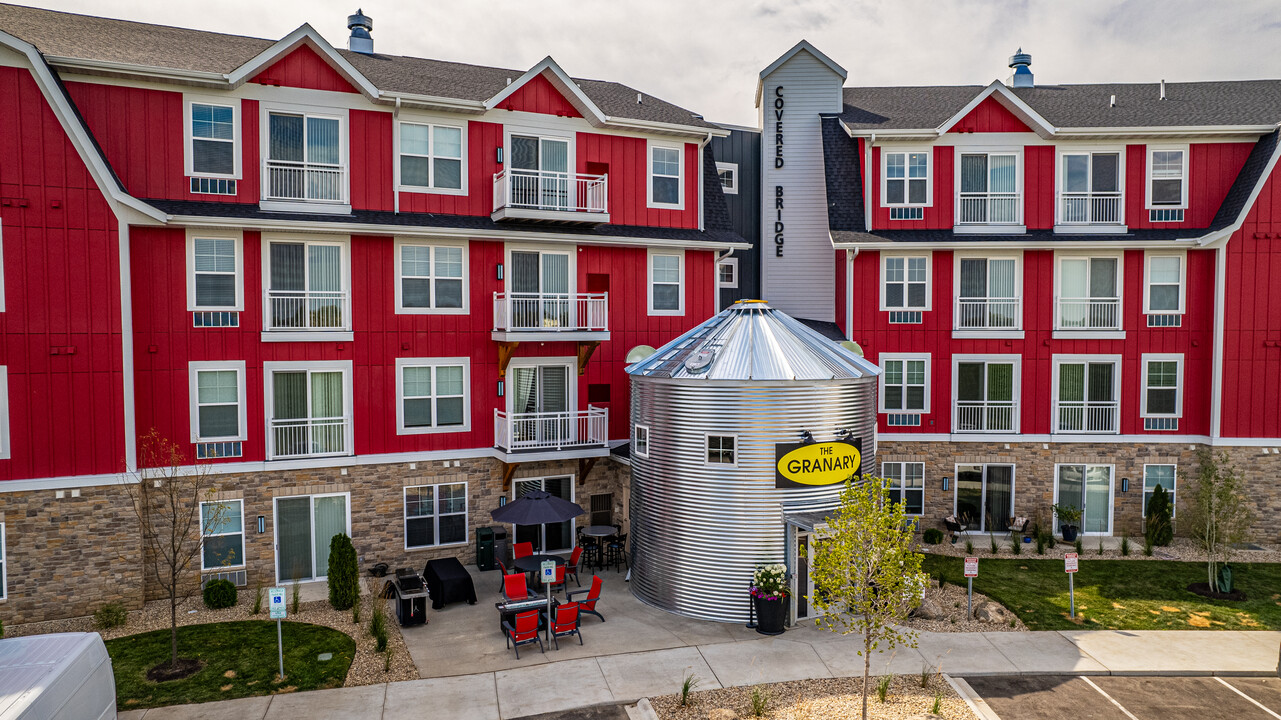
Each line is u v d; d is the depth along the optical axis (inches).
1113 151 982.4
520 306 879.7
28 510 669.3
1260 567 859.4
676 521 719.1
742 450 689.6
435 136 852.6
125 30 818.8
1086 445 981.8
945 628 679.7
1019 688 566.6
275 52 762.2
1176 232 969.5
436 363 846.5
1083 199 985.5
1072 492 988.6
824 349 746.2
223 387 759.7
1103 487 985.5
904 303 996.6
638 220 959.6
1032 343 984.9
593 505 922.7
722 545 697.0
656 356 786.8
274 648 621.6
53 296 677.3
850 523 502.6
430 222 831.1
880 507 511.2
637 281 951.0
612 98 1001.5
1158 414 973.8
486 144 875.4
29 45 653.9
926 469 994.1
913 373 1000.2
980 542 953.5
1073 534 946.1
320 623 676.7
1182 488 971.9
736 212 1178.0
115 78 719.7
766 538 691.4
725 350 727.1
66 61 689.0
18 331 666.8
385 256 821.9
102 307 692.1
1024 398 984.9
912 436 991.6
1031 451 984.9
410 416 839.1
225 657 603.8
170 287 735.1
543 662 605.3
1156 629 679.7
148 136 734.5
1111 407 981.2
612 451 898.7
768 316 770.2
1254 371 939.3
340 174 804.6
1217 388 940.6
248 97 767.7
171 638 637.9
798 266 1154.7
